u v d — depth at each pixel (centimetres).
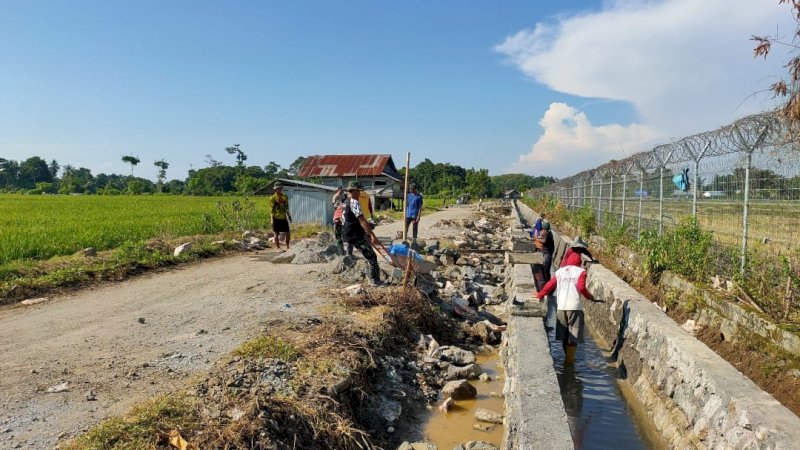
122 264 1269
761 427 443
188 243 1566
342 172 5119
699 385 575
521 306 933
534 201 5272
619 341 884
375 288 1038
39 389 564
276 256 1584
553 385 599
